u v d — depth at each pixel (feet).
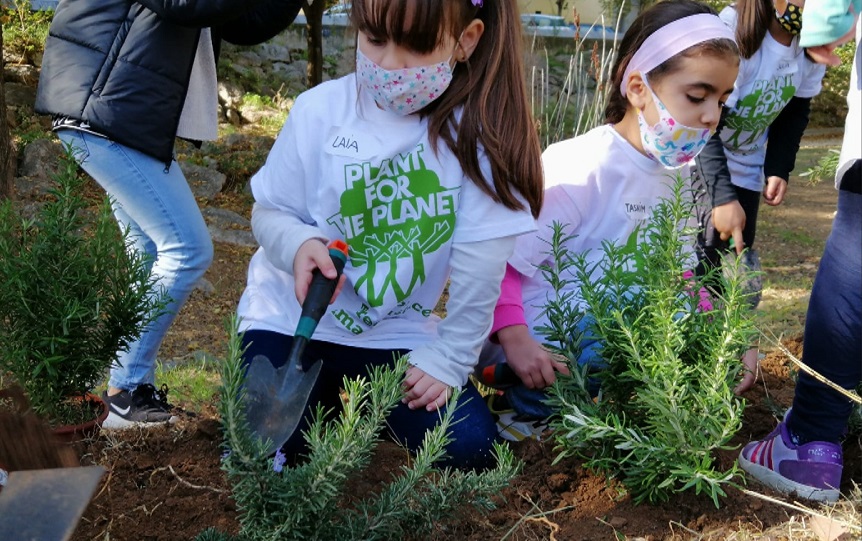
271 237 7.73
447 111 7.63
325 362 8.27
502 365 8.75
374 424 5.84
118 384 9.61
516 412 8.72
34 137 26.40
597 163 8.98
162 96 9.77
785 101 11.89
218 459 7.91
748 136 12.12
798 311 18.34
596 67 21.04
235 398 5.67
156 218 9.89
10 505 4.10
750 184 12.60
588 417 7.07
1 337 7.08
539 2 42.83
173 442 8.16
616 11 38.27
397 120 7.83
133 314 7.57
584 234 9.14
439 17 6.91
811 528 7.05
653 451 6.81
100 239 7.46
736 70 8.66
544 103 23.35
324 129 7.93
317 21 30.42
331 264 7.07
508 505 7.32
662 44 8.60
